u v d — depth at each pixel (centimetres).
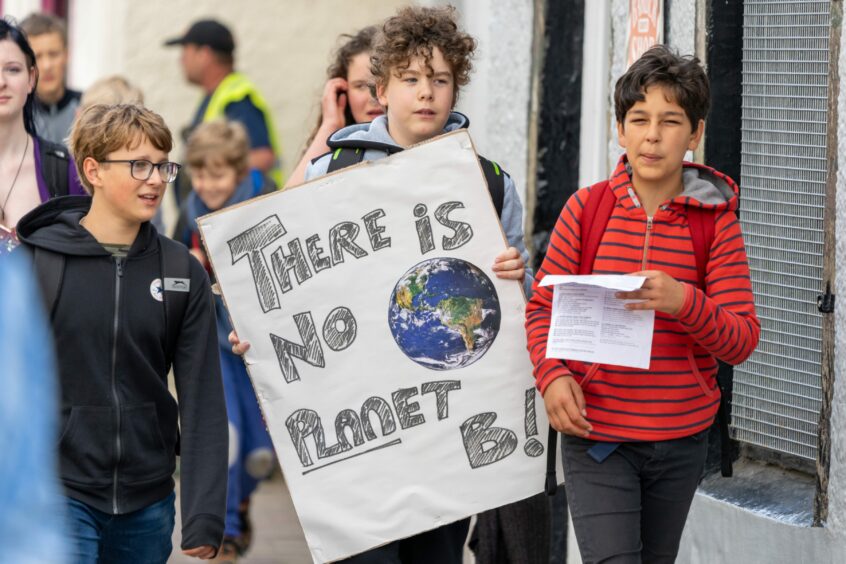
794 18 1237
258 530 2064
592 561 977
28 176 1328
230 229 1098
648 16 1405
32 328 451
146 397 1057
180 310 1067
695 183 972
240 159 2084
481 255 1098
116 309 1041
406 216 1099
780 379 1266
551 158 1783
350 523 1095
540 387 986
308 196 1099
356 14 3031
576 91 1775
